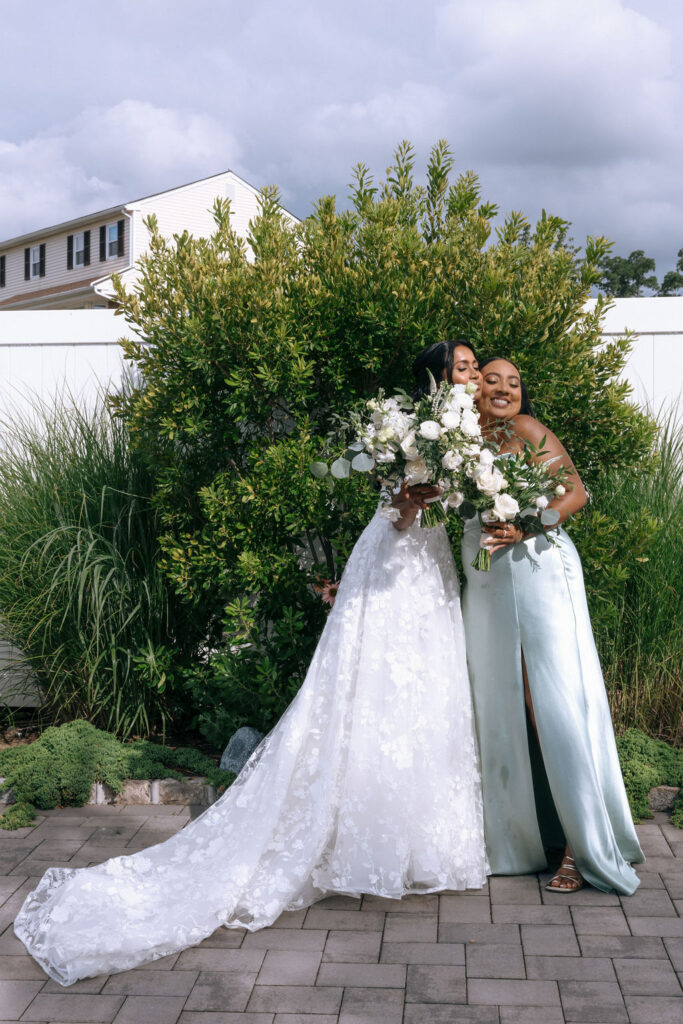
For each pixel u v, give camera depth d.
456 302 4.27
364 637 3.30
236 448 4.65
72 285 33.91
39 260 36.03
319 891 3.25
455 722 3.33
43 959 2.85
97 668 4.48
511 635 3.33
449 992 2.64
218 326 4.20
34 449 4.90
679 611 4.45
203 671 4.55
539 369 4.17
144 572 4.63
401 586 3.32
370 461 3.15
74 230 33.78
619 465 4.43
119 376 5.33
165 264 4.45
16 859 3.60
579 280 4.31
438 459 3.04
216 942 2.97
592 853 3.23
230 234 4.55
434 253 4.27
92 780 4.18
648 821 3.88
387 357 4.39
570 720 3.26
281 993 2.66
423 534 3.38
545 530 3.26
